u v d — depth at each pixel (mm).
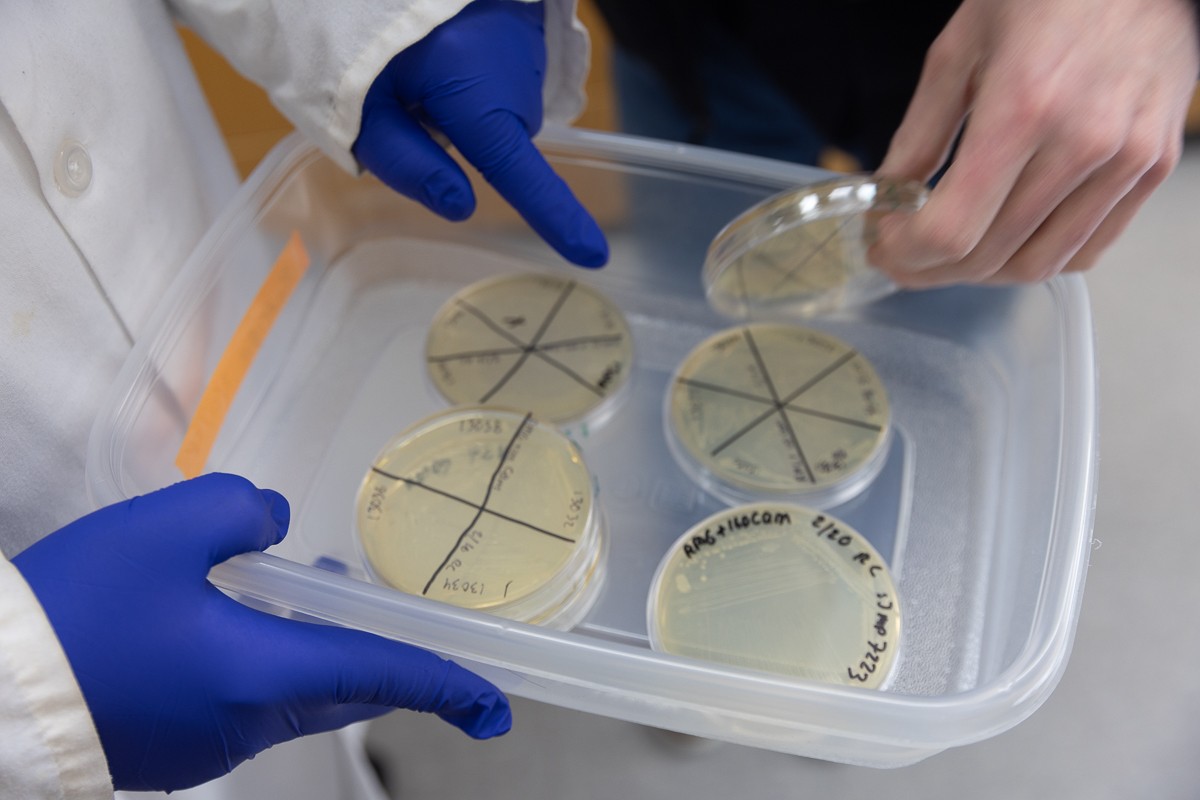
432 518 559
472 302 639
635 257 644
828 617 545
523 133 571
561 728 735
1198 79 541
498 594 536
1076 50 505
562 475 566
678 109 788
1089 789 707
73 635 463
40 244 507
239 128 844
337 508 591
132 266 548
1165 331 863
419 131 568
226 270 577
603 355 621
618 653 480
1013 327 600
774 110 784
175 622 470
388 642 494
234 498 489
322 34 532
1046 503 531
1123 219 546
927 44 673
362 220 646
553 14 591
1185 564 771
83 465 540
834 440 594
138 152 544
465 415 584
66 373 526
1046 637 486
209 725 476
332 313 639
